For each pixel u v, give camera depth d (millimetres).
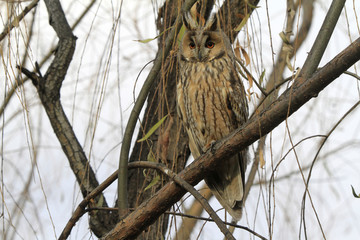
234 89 7188
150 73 5254
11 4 4770
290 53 5035
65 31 7234
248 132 5004
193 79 7242
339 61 4496
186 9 5176
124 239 5449
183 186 5117
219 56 7254
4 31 4809
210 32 7309
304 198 4297
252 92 5164
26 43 4770
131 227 5398
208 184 6680
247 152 7203
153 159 5832
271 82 7340
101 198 6371
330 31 4863
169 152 7000
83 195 6914
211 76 7195
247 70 5320
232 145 5148
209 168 5367
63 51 7141
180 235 5746
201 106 7254
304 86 4633
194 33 7348
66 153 6980
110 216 7148
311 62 4836
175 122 7113
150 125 7203
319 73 4586
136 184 7289
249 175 7293
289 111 4730
